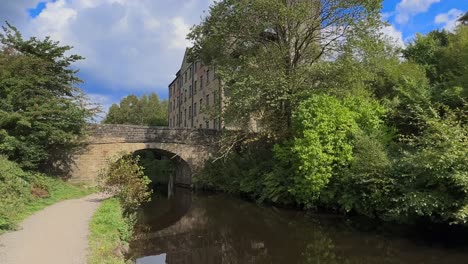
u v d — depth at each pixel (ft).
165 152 85.61
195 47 71.97
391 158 40.45
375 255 30.45
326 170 45.19
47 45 58.54
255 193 62.03
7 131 50.67
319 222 44.75
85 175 69.62
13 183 39.27
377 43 56.39
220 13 62.64
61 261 20.54
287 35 61.93
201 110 72.13
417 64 67.77
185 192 82.64
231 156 73.10
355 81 55.98
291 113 54.85
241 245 35.76
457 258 28.73
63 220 32.48
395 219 38.52
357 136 44.04
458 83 47.34
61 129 57.88
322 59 61.41
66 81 59.93
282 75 56.90
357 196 43.06
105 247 23.97
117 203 43.09
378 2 54.80
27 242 24.62
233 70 61.77
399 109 49.75
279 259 30.48
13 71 53.93
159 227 44.80
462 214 28.48
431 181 33.73
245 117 62.80
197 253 32.94
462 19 63.31
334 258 30.19
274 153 60.29
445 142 32.12
